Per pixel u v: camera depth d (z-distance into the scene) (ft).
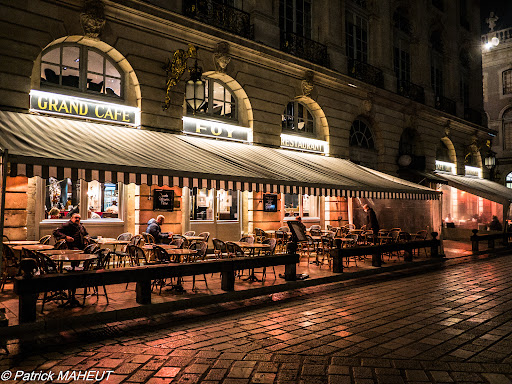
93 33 30.42
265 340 17.11
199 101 31.94
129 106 33.19
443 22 74.69
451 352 15.79
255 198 43.01
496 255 49.70
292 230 30.37
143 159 25.67
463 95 81.97
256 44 40.42
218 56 37.76
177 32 35.24
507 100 106.01
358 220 54.54
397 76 63.52
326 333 18.11
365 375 13.58
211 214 40.14
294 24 47.60
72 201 31.55
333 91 49.96
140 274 21.17
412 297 25.57
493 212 76.69
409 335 17.87
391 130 58.49
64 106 29.71
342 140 50.75
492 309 22.47
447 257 45.32
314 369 14.07
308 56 47.21
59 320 18.29
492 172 88.63
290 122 46.80
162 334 17.88
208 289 25.53
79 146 24.35
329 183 35.45
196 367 14.20
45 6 28.43
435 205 48.06
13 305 20.51
